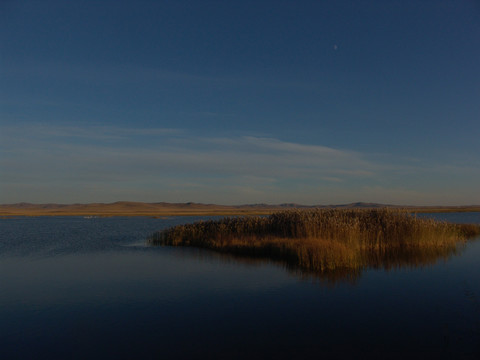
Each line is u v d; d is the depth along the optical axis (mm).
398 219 29141
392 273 18531
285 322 11938
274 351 9859
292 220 30406
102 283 17500
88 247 30453
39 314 13070
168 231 37062
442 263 21094
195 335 11000
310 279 17516
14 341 10773
